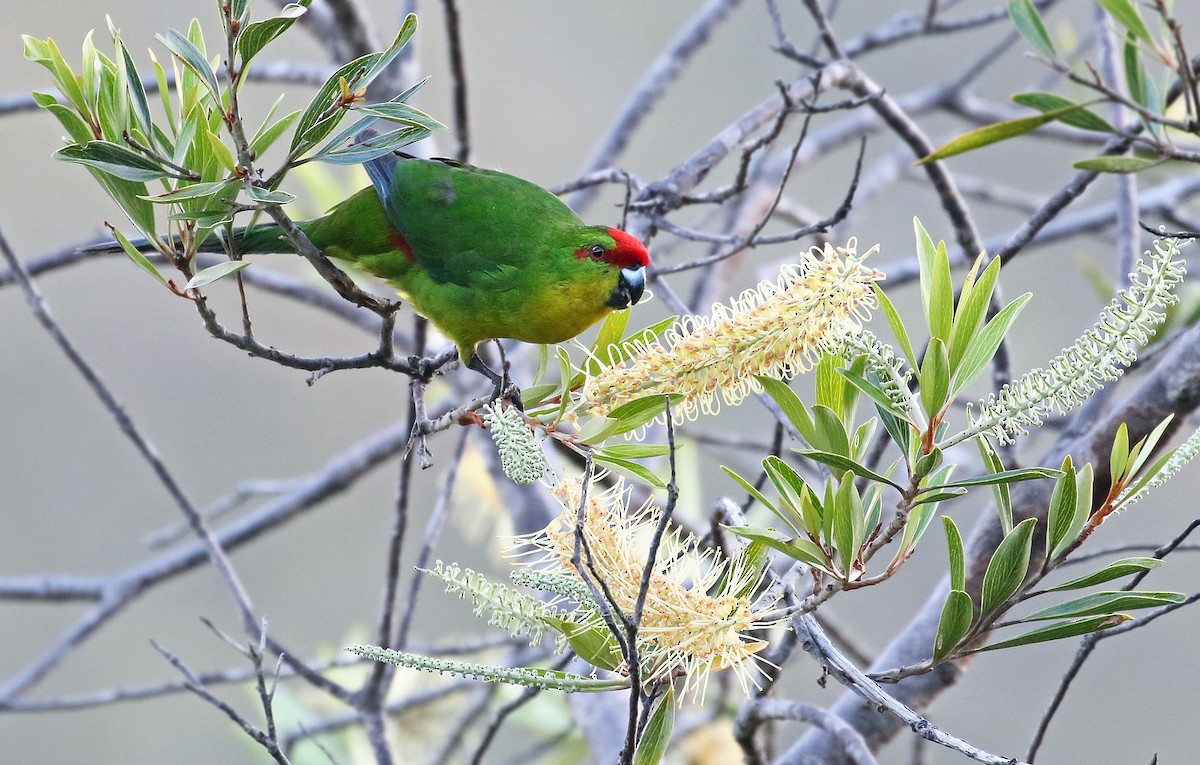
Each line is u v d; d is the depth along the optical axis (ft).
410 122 17.13
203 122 17.85
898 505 15.48
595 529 16.16
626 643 14.21
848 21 61.00
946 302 15.26
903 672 16.66
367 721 26.55
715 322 17.11
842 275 16.42
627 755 14.57
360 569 55.67
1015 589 15.96
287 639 53.93
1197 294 28.50
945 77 60.85
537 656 27.12
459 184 26.89
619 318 19.12
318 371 19.95
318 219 27.35
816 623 17.54
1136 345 14.71
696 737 30.40
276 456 57.77
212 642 54.34
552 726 33.32
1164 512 51.37
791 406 16.37
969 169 60.03
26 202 57.67
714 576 16.92
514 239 26.71
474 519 34.42
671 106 60.18
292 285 37.60
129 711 53.21
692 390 17.20
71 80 17.84
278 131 17.33
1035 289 54.75
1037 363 53.47
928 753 26.35
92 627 35.76
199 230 18.24
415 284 27.63
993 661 51.24
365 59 17.01
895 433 15.92
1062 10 60.54
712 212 40.68
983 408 15.02
